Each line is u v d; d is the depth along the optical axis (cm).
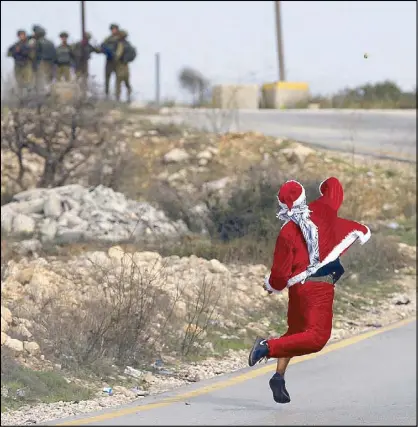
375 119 10062
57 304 3338
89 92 6500
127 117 7838
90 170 6322
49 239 4884
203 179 6706
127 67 9281
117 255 4178
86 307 3334
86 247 4556
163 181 6475
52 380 2758
